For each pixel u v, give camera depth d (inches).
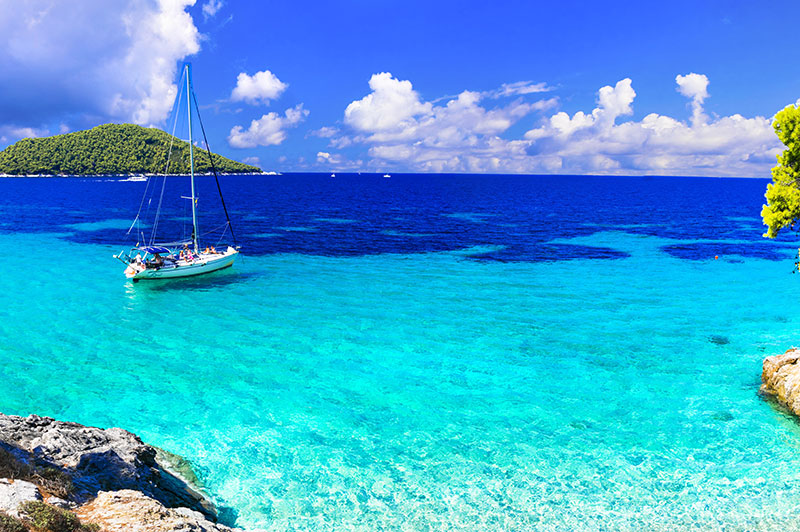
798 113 911.7
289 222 3592.5
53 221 3442.4
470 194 7755.9
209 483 653.3
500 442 757.3
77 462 573.0
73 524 421.1
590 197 7165.4
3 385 908.0
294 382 956.6
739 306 1460.4
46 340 1139.3
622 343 1165.7
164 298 1520.7
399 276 1859.0
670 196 7559.1
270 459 708.7
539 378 981.2
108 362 1029.2
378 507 611.2
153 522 476.1
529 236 2918.3
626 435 775.7
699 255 2293.3
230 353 1093.1
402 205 5319.9
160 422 802.8
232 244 2576.3
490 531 571.5
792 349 947.3
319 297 1552.7
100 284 1667.1
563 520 589.9
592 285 1723.7
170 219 3759.8
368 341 1175.0
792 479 665.6
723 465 697.0
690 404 872.9
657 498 628.7
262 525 578.6
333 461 705.6
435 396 906.7
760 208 5073.8
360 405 870.4
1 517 378.0
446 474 678.5
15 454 538.6
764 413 839.1
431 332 1240.2
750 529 575.2
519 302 1504.7
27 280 1690.5
